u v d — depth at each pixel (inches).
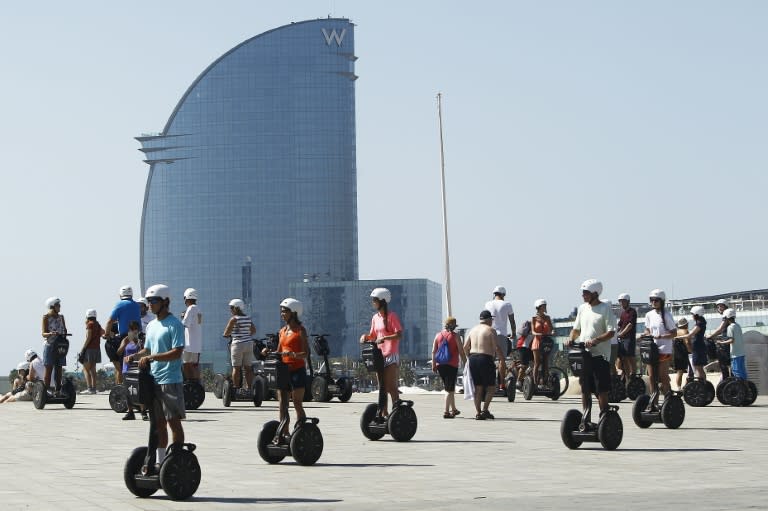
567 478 589.6
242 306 1162.0
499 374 1248.2
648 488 545.3
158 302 533.3
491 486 560.1
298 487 560.1
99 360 1396.4
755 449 731.4
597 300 731.4
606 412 729.0
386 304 802.2
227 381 1152.8
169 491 512.7
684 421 956.0
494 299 1222.9
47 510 482.6
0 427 925.8
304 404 1204.5
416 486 562.6
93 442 802.2
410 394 1448.1
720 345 1184.2
